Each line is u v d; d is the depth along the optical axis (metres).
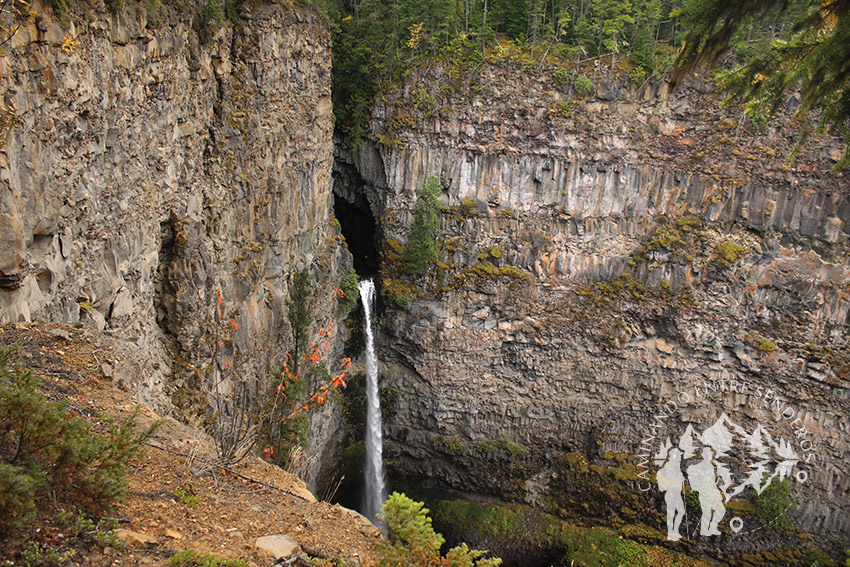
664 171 48.94
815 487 50.59
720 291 49.47
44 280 14.80
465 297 50.28
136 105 19.75
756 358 50.09
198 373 24.41
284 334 34.94
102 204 17.89
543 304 50.66
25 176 13.75
